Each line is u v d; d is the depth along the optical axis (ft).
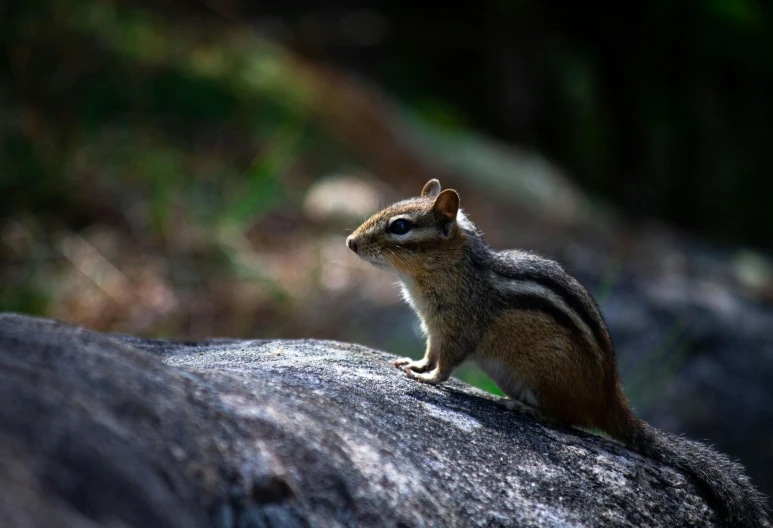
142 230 51.90
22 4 64.34
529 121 88.94
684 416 38.96
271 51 75.51
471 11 92.48
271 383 14.61
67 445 9.80
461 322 22.76
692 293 54.95
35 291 45.78
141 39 68.13
